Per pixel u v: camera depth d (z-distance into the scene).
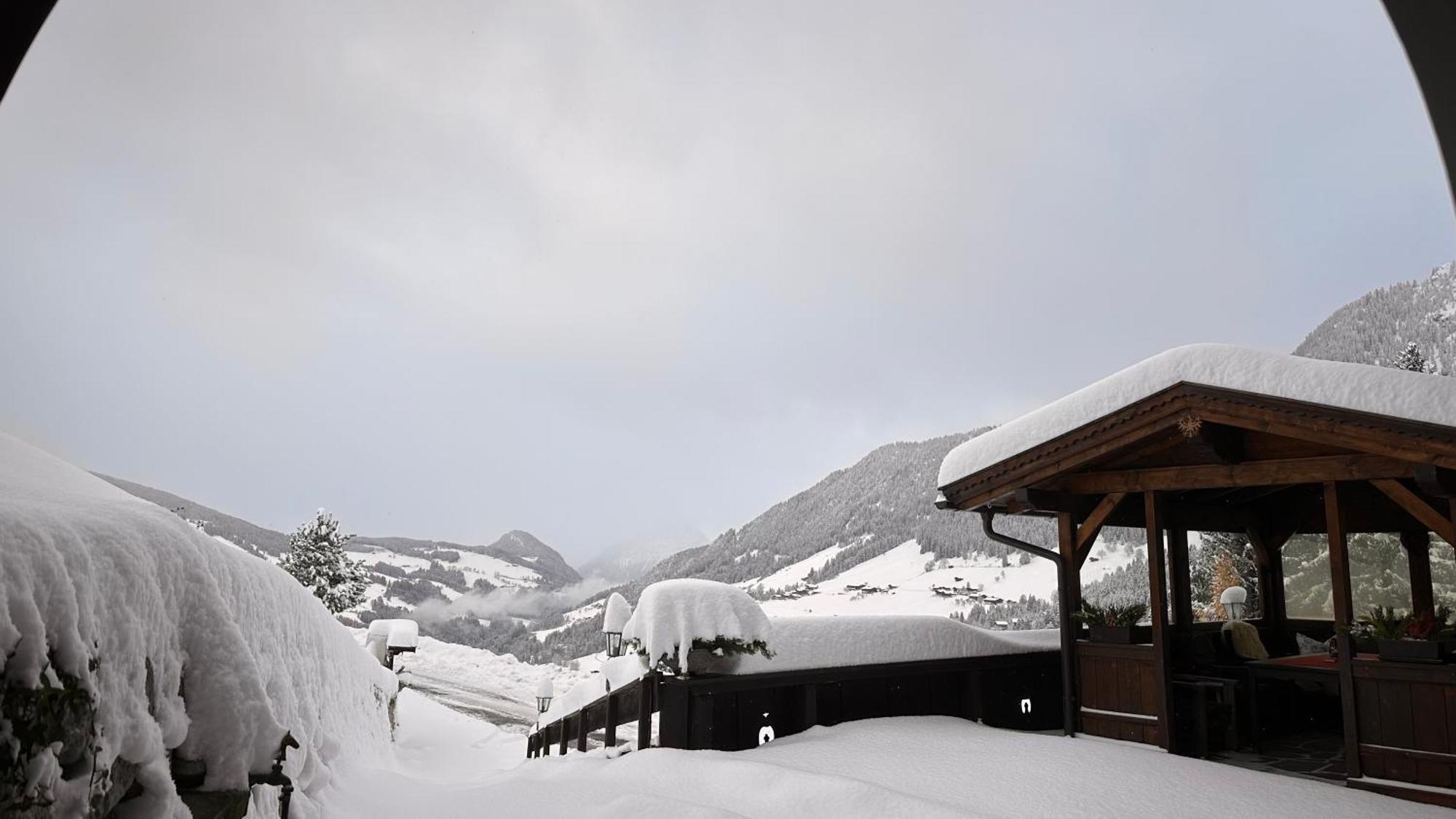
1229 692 7.47
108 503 2.55
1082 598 8.24
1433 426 5.48
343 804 5.00
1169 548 9.09
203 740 2.53
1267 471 6.70
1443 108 0.89
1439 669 5.62
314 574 23.67
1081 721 7.82
